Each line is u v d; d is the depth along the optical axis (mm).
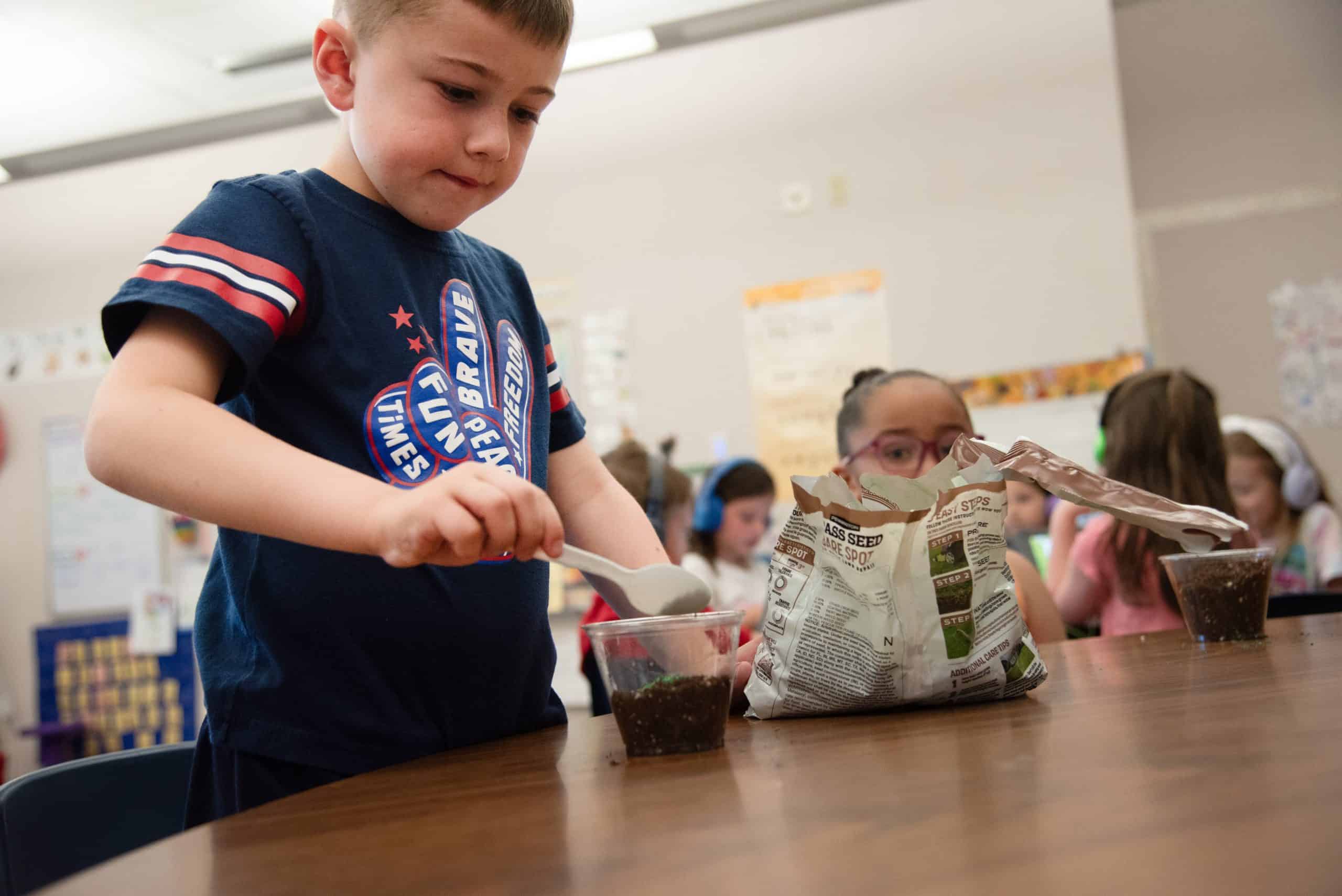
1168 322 3781
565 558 630
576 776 594
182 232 776
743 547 3055
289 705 797
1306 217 3689
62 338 4230
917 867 357
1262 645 971
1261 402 3699
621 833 439
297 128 3889
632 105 3650
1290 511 2916
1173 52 3814
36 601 4297
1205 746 515
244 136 3936
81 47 3301
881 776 512
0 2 3023
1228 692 685
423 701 840
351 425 839
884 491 785
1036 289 3307
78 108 3699
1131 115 3850
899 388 1483
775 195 3543
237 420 687
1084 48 3275
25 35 3209
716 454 3580
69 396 4254
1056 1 3287
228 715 807
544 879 379
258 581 824
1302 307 3682
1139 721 606
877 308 3447
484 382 930
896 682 757
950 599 756
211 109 3748
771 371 3543
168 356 725
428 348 890
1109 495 889
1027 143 3322
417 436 854
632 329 3676
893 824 417
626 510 1022
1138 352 3215
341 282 857
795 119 3520
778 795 490
